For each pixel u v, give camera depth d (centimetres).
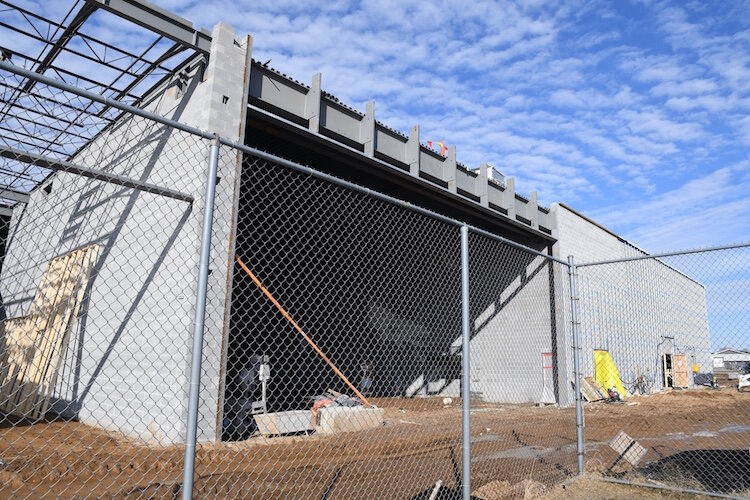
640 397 2336
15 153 444
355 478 690
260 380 1070
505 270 2192
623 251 2650
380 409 1179
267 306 1497
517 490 625
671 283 3031
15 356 1183
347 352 1797
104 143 1371
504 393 2078
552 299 2047
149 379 920
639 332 2583
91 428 1015
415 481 676
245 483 638
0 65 291
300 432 1056
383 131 1529
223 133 1032
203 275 350
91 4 1016
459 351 2198
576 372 725
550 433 1145
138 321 1021
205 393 862
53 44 1166
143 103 1303
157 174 1077
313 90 1301
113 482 618
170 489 589
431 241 1956
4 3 1076
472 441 1023
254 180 1441
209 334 882
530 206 2073
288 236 1620
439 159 1719
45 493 566
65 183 1559
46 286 1245
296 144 1395
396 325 1997
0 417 1045
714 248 677
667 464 746
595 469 743
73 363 1212
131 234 1109
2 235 2089
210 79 1043
